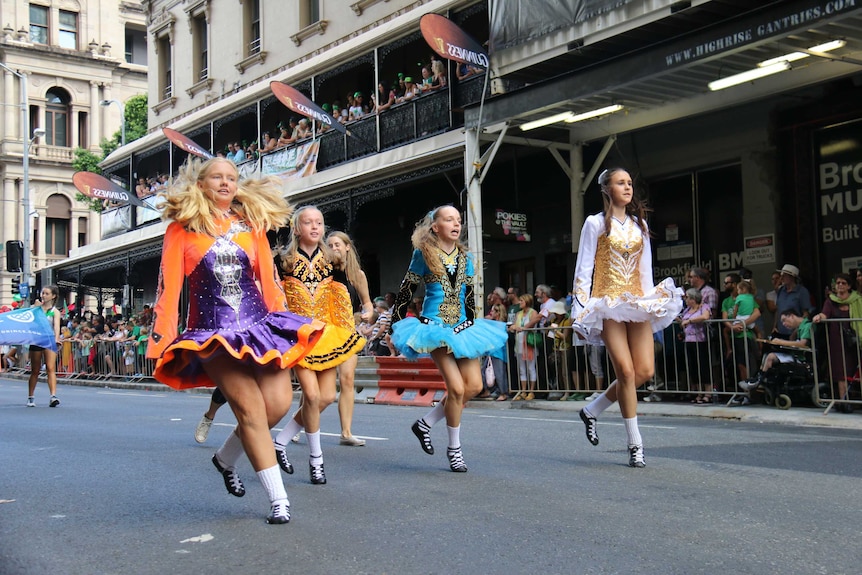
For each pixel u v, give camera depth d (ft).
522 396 40.11
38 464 22.38
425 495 16.56
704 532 13.21
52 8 173.78
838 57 33.63
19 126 168.96
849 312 30.53
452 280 19.36
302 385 18.45
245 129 80.84
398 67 64.13
